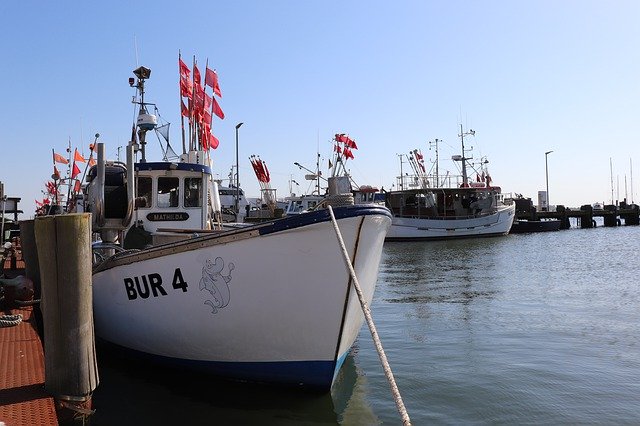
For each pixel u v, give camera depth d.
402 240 42.56
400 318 11.77
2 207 17.41
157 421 5.54
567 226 61.34
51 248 4.98
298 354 5.90
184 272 6.08
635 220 69.25
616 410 6.05
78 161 21.19
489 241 41.47
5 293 8.12
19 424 4.11
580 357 8.32
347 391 6.64
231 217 21.89
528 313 12.20
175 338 6.35
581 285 17.11
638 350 8.73
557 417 5.85
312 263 5.60
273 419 5.62
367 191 42.12
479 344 9.23
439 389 6.80
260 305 5.79
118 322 6.97
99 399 6.13
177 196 9.55
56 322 4.96
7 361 5.61
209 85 13.19
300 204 45.44
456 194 44.66
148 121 11.85
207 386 6.52
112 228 8.16
